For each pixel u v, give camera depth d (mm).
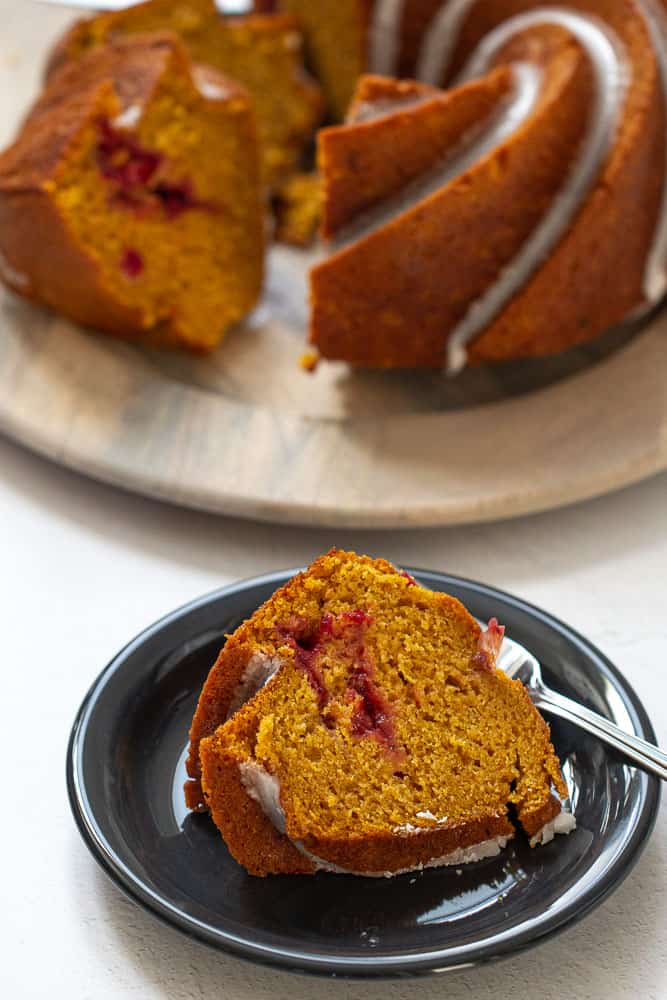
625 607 723
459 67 947
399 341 840
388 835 593
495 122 827
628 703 625
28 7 1241
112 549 759
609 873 572
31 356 858
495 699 616
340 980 549
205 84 888
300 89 1049
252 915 580
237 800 593
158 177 867
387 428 807
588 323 843
